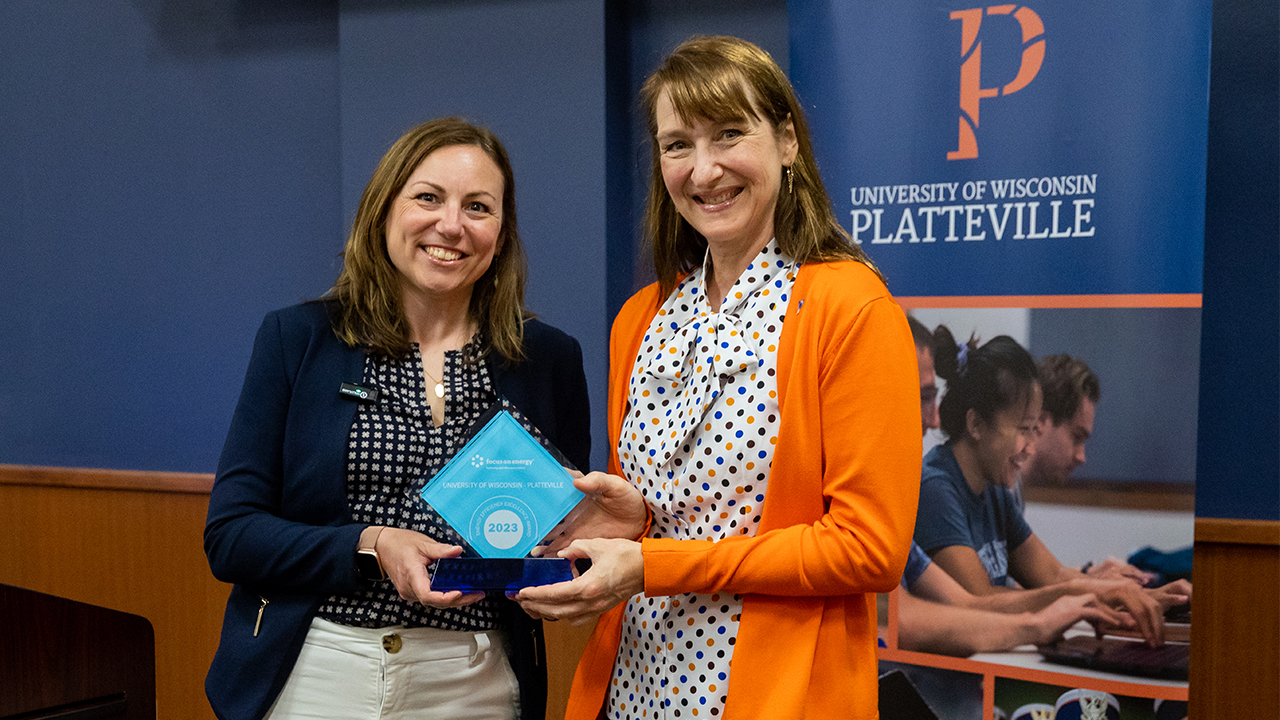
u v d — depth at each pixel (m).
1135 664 2.18
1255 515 2.47
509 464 1.28
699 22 2.91
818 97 2.41
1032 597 2.25
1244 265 2.44
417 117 3.06
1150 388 2.15
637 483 1.28
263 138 3.38
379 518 1.36
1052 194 2.20
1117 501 2.19
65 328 3.61
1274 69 2.38
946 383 2.32
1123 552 2.19
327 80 3.29
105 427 3.60
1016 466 2.26
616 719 1.28
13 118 3.60
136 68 3.48
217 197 3.44
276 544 1.29
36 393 3.62
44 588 3.60
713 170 1.15
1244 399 2.46
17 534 3.60
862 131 2.37
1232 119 2.43
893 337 1.09
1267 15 2.38
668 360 1.23
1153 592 2.17
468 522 1.27
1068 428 2.22
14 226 3.61
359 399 1.38
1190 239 2.10
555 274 2.94
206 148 3.44
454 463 1.28
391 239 1.41
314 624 1.34
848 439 1.08
